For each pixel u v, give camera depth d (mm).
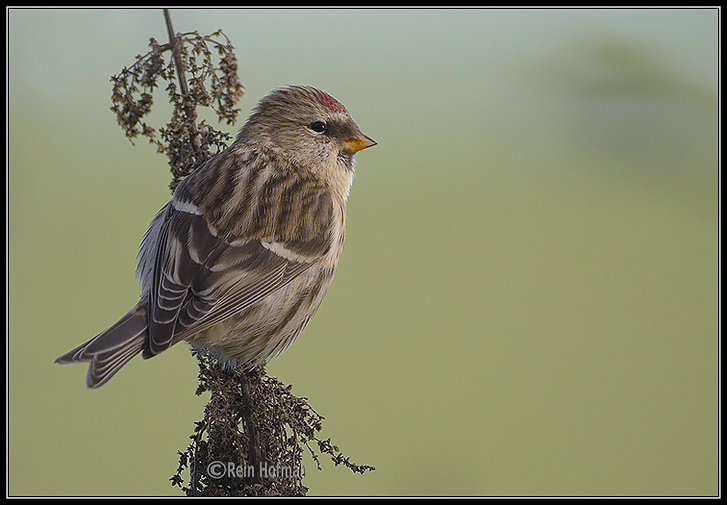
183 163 8555
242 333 8516
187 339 8211
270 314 8625
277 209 8664
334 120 9203
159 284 8148
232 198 8539
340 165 9289
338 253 9258
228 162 8758
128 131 8180
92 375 7633
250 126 9133
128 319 8039
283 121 9078
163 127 8273
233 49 8148
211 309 8203
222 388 7906
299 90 9156
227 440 7801
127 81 8109
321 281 9055
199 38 8117
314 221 8836
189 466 7809
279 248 8617
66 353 7684
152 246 8703
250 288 8445
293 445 7879
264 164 8875
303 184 8898
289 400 7969
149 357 7801
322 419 7965
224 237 8406
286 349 9055
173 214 8438
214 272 8266
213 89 8148
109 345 7816
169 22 8102
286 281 8688
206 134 8586
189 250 8242
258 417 7883
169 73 8133
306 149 9078
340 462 7902
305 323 9094
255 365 8320
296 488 7836
